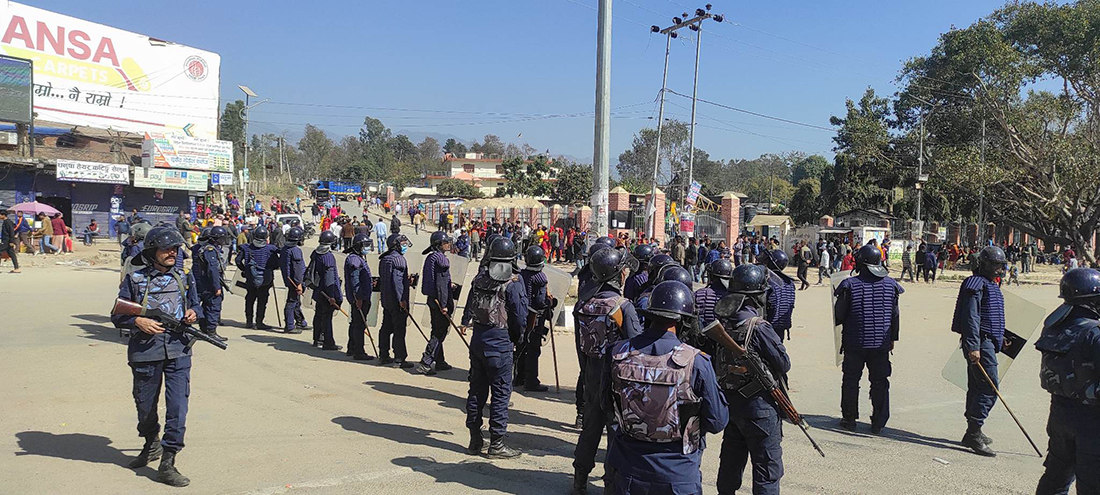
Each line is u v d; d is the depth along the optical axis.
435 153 149.12
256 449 5.91
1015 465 5.96
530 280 7.50
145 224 10.41
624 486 3.47
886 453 6.28
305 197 87.06
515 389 8.70
